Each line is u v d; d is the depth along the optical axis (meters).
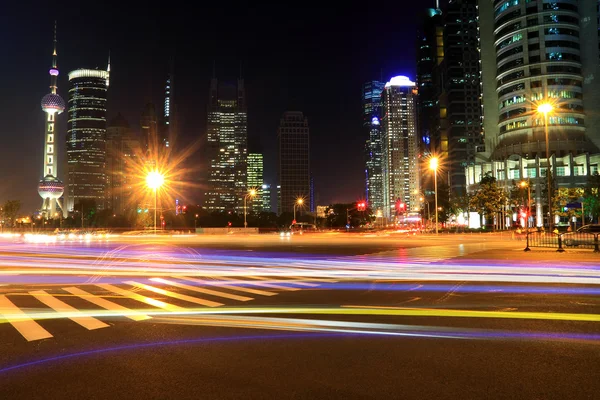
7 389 4.91
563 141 109.88
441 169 187.50
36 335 7.25
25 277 15.34
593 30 113.69
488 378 5.07
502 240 44.19
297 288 12.36
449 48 182.38
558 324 7.67
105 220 169.00
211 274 15.95
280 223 184.38
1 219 168.88
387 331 7.30
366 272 16.39
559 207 78.56
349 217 153.62
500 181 110.12
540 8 113.94
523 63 115.56
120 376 5.30
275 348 6.38
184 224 150.38
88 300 10.58
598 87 112.19
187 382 5.08
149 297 10.95
